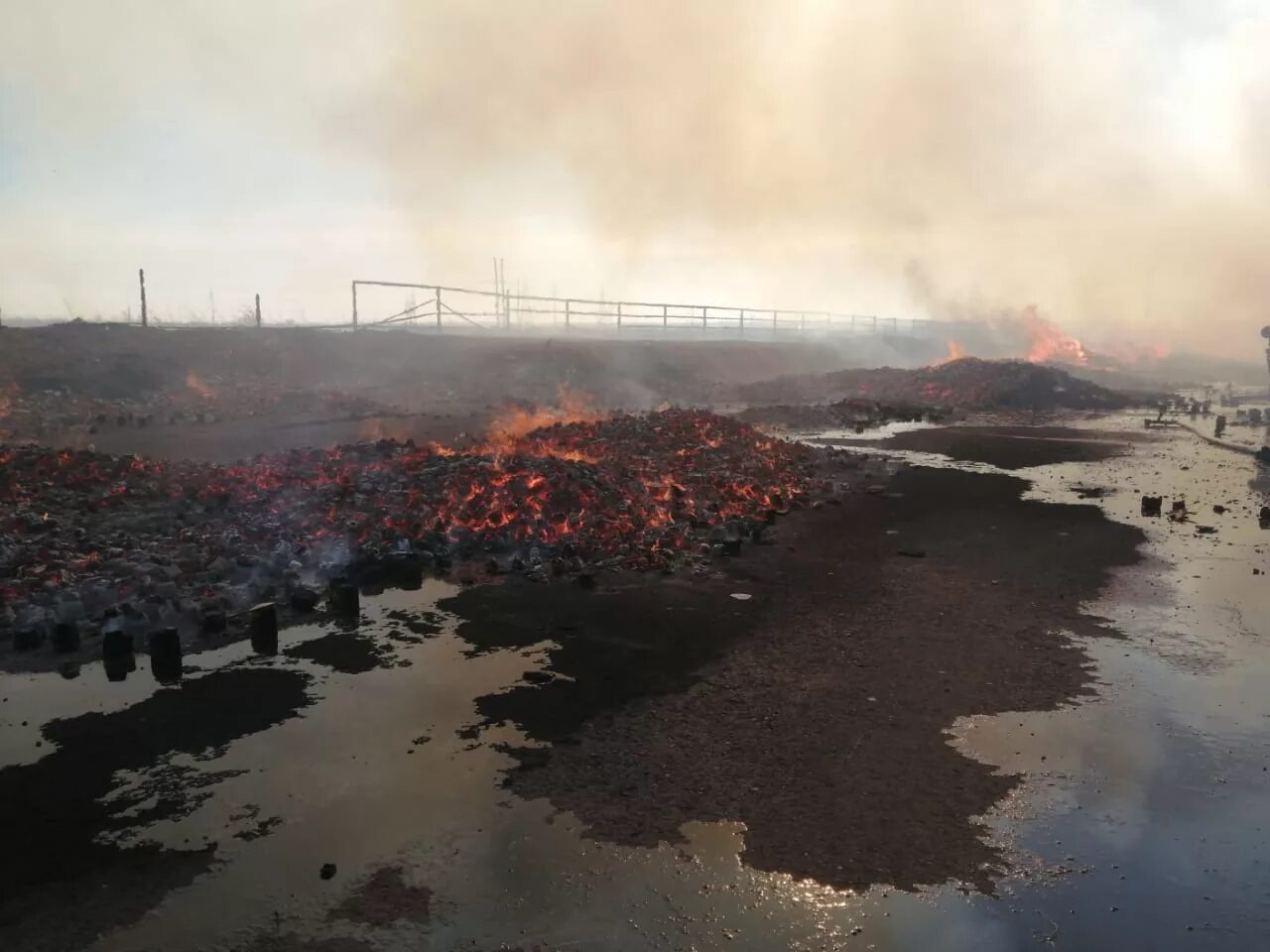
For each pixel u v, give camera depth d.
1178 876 4.50
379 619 8.50
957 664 7.39
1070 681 7.03
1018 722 6.27
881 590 9.61
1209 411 33.22
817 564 10.74
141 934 4.03
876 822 4.96
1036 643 7.95
